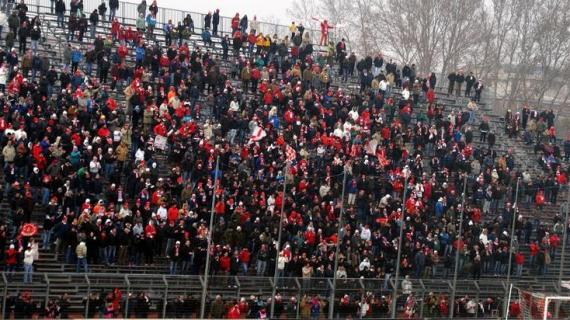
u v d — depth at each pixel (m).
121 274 92.44
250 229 103.62
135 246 98.69
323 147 119.50
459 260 114.94
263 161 113.38
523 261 120.38
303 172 113.81
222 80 125.50
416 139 131.38
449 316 106.50
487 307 109.12
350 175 117.12
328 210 110.69
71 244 95.75
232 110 120.50
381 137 128.25
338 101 130.12
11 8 131.75
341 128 125.06
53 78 113.50
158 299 93.88
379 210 113.75
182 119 116.12
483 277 116.25
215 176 99.31
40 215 100.44
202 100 125.62
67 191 97.81
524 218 128.00
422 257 110.44
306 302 98.56
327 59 145.50
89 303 90.69
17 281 88.31
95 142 103.69
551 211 133.00
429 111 139.12
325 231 108.12
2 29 126.50
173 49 125.19
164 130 111.19
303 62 136.38
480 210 124.81
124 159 106.19
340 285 100.75
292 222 105.38
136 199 101.62
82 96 109.38
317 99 128.38
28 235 92.69
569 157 146.62
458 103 152.00
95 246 96.00
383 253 109.56
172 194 105.75
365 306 101.25
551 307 100.56
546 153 142.00
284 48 138.75
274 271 103.00
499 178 130.00
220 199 105.75
